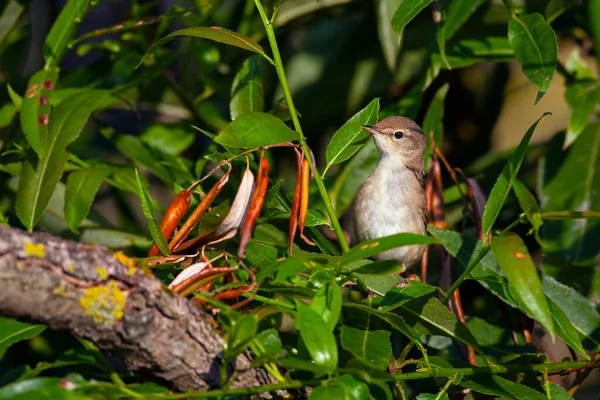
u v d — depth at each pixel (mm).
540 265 11844
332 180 12094
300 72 13648
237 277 7266
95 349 6305
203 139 13297
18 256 5332
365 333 6887
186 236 7422
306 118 13703
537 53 8930
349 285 8852
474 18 12133
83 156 13328
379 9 11719
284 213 8258
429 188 10977
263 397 6562
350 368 5801
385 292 7824
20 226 11102
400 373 7543
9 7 11648
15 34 12414
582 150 11664
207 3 11828
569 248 11227
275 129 7246
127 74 11734
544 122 15172
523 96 14812
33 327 6676
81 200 9359
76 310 5578
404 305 7578
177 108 12656
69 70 12211
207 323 6312
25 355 11281
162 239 7062
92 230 11047
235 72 12805
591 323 8922
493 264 8930
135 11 11727
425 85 11422
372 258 11586
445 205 12273
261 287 6855
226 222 7145
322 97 13648
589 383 14289
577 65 11578
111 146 13664
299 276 7582
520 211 11984
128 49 11742
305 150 7242
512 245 6488
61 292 5488
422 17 13008
